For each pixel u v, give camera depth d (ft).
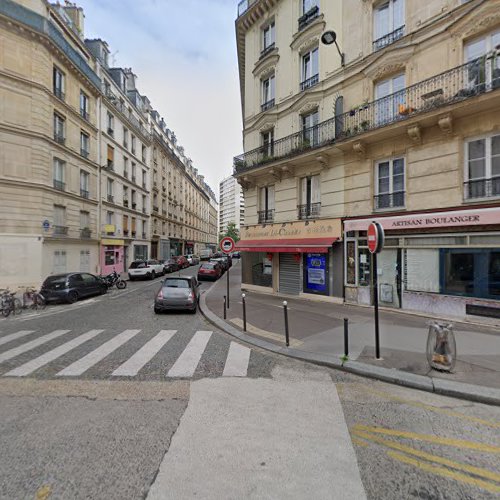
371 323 24.44
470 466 8.29
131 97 92.07
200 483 7.53
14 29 46.19
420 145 26.86
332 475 7.84
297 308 31.19
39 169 48.60
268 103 44.27
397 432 9.92
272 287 42.47
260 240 43.04
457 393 12.52
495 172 23.07
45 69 49.70
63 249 54.80
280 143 40.83
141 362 16.53
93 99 66.13
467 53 24.93
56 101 52.75
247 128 47.88
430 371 14.53
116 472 7.93
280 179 40.70
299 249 35.29
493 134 23.18
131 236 87.56
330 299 34.35
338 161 33.60
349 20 33.17
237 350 18.80
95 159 66.95
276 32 42.50
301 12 39.55
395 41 28.71
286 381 14.10
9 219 45.75
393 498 7.12
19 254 46.37
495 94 21.24
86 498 7.07
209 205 241.35
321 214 35.47
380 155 29.78
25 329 24.04
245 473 7.88
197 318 28.35
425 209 26.32
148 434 9.67
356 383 13.92
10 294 30.66
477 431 10.04
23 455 8.62
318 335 21.25
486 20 23.41
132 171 88.84
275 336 21.21
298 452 8.77
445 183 25.30
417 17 27.71
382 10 30.83
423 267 26.66
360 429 10.06
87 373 14.96
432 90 26.00
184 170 150.61
